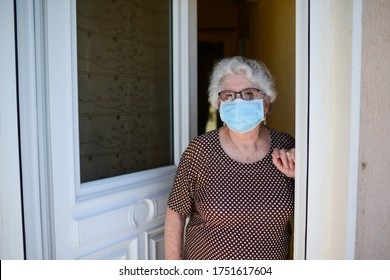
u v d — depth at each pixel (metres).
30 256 1.07
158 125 1.72
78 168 1.22
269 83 1.29
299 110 1.08
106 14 1.43
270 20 2.51
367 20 0.98
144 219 1.49
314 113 1.06
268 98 1.32
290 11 2.01
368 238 1.04
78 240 1.19
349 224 1.01
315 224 1.09
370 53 0.99
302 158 1.08
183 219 1.37
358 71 0.97
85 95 1.35
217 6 3.92
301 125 1.08
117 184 1.39
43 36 1.06
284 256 1.26
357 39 0.96
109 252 1.34
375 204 1.03
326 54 1.04
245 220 1.20
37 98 1.05
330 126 1.06
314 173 1.07
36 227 1.07
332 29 1.03
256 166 1.25
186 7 1.68
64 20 1.11
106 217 1.30
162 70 1.72
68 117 1.14
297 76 1.07
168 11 1.70
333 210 1.07
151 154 1.68
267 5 2.60
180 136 1.72
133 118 1.58
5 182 1.00
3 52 0.97
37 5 1.04
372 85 1.00
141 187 1.47
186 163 1.29
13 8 0.97
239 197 1.21
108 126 1.46
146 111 1.65
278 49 2.29
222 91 1.27
